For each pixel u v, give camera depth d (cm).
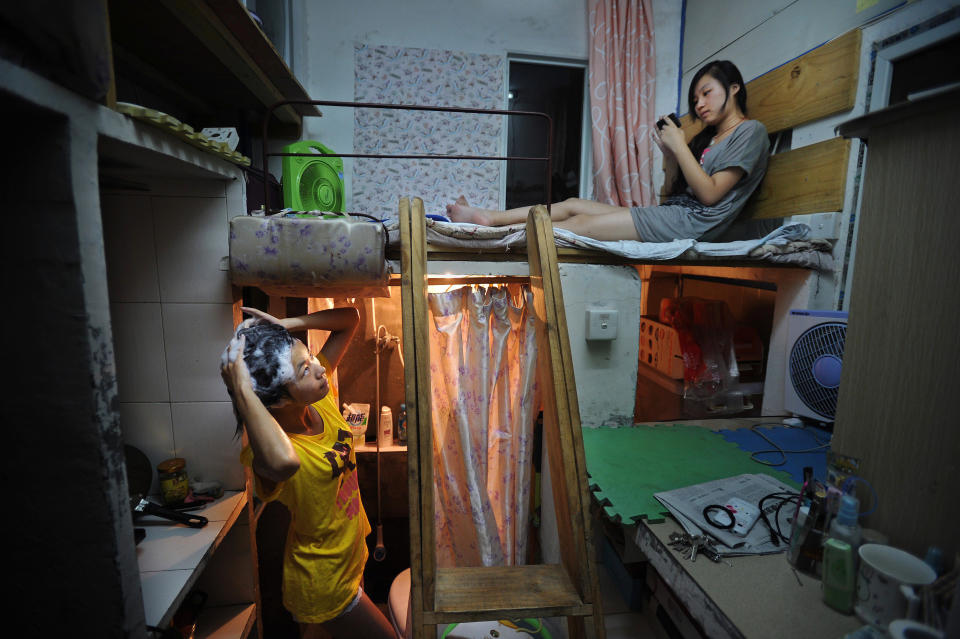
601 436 151
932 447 72
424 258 87
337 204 195
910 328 75
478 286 144
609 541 144
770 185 196
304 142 174
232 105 189
